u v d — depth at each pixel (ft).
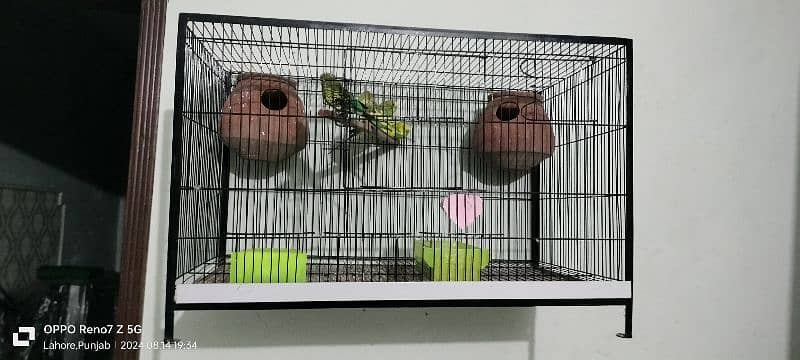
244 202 2.91
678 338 3.24
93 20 2.90
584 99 3.09
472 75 3.04
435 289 2.30
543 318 3.12
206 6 2.98
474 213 2.60
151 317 2.83
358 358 2.96
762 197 3.37
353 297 2.24
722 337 3.28
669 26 3.34
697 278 3.28
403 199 2.97
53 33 2.89
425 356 3.00
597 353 3.15
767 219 3.37
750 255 3.34
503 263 2.99
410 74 3.02
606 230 3.08
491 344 3.06
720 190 3.33
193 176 2.67
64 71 2.89
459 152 3.04
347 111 2.60
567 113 3.08
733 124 3.37
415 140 3.01
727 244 3.32
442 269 2.46
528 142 2.65
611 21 3.28
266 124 2.46
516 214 3.07
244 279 2.30
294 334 2.93
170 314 2.15
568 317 3.14
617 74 2.91
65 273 2.81
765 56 3.42
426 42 2.99
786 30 3.44
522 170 3.02
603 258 3.06
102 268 2.84
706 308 3.28
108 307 2.83
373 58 2.96
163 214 2.88
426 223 2.99
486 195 3.05
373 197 2.95
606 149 3.06
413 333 3.00
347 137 2.87
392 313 3.00
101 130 2.89
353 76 2.99
